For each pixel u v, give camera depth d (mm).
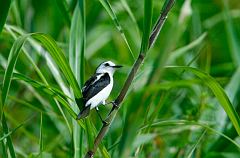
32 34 6918
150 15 6891
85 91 7844
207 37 14203
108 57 14977
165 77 12859
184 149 10703
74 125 8047
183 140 10688
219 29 15758
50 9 14133
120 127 11758
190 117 11008
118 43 14484
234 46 13797
